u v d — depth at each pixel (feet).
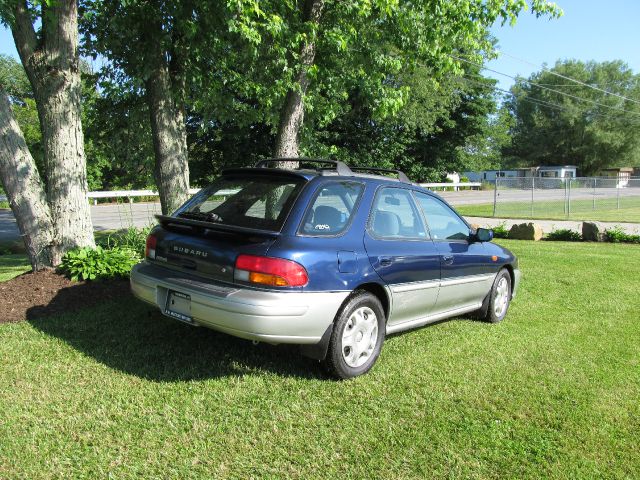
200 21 26.66
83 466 9.25
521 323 19.58
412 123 105.60
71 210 21.50
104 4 26.30
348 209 13.93
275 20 23.39
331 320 12.71
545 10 28.68
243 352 14.76
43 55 20.70
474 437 10.92
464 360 15.26
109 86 31.71
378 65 31.60
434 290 16.10
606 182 128.06
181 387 12.42
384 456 10.06
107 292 19.56
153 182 38.42
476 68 120.47
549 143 276.21
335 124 110.52
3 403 11.28
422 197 16.92
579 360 15.69
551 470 9.91
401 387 13.17
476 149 165.99
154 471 9.22
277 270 11.85
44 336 15.35
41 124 21.29
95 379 12.64
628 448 10.82
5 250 45.11
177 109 29.84
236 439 10.34
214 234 12.98
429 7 28.68
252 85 30.73
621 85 263.29
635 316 20.99
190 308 12.78
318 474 9.38
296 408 11.71
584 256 35.91
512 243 44.62
